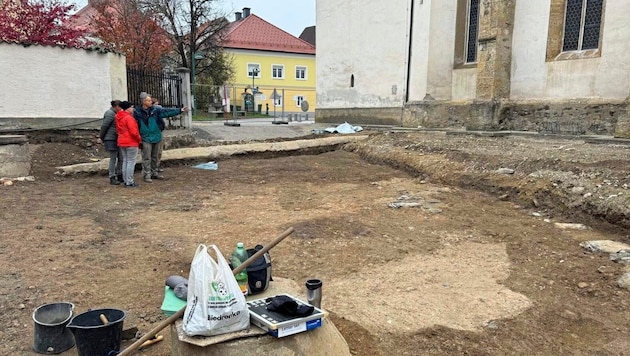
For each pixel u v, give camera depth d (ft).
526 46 50.80
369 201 29.99
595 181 26.61
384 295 15.97
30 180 34.27
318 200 30.30
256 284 12.22
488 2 51.88
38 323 11.75
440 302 15.52
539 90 49.83
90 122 43.93
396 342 13.06
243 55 171.01
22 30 56.80
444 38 60.59
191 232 22.53
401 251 20.38
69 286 15.84
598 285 16.81
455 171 36.29
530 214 26.43
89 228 22.82
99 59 44.06
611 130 42.86
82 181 35.32
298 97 181.27
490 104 51.93
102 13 97.50
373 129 66.49
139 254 19.22
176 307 11.84
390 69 68.39
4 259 18.15
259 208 27.86
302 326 10.06
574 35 47.32
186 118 57.26
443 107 59.26
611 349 12.96
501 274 17.97
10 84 40.47
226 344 9.52
